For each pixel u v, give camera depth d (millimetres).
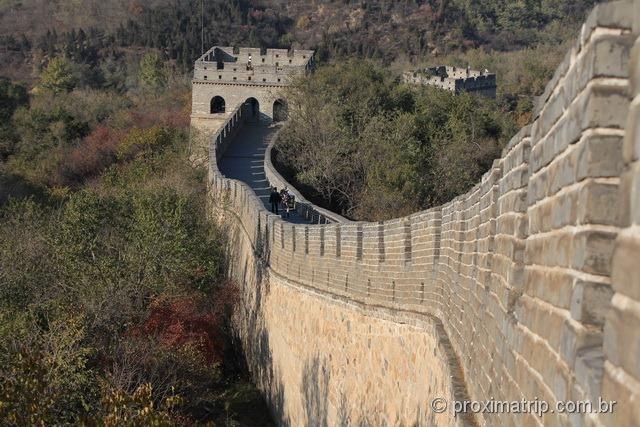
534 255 6590
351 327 19922
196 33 126000
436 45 119500
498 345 8109
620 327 4133
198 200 48781
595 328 4840
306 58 73812
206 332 35969
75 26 132375
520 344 6848
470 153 48969
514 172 7801
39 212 44188
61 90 102562
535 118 6848
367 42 123312
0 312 27844
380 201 42281
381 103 57125
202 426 24984
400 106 57281
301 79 58969
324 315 22688
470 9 127250
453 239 13211
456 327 12109
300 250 26828
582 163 4945
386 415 16344
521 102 73875
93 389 22297
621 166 4660
